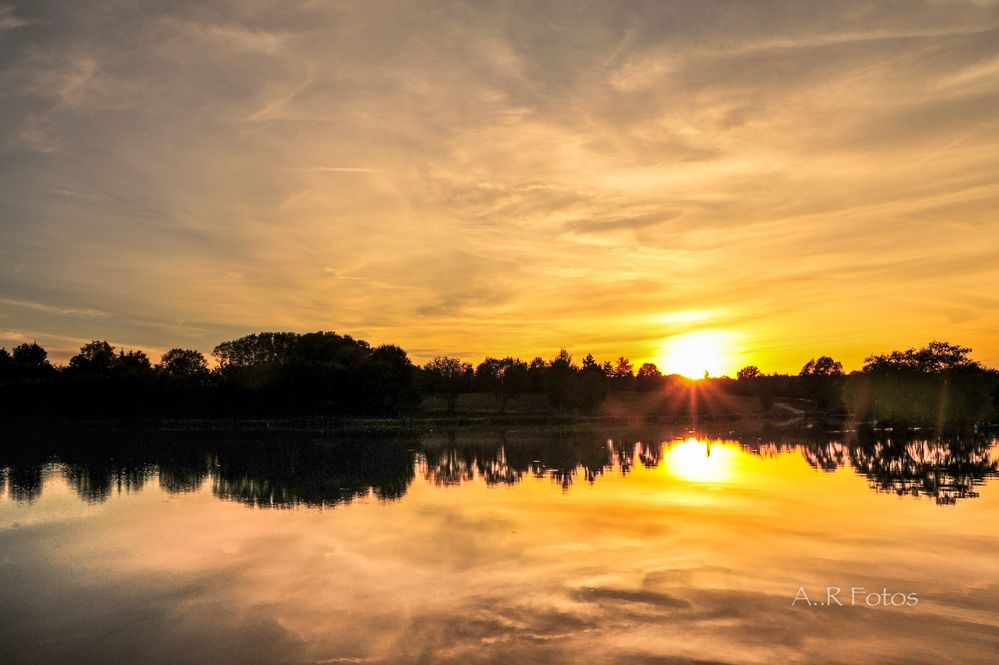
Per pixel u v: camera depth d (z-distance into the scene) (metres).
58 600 20.02
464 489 41.56
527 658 15.45
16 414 153.88
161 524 31.11
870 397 116.94
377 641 16.53
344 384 151.38
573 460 60.75
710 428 122.62
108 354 183.12
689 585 20.55
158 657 15.88
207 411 155.38
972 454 64.31
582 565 22.89
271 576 22.14
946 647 15.91
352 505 35.66
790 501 35.72
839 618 17.72
